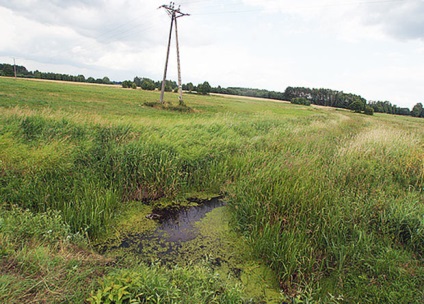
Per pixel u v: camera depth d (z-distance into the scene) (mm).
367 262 4059
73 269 3068
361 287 3662
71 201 5180
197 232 5234
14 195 5027
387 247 4301
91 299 2590
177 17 27344
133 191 6426
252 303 3529
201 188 7289
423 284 3611
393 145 9273
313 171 6734
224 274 4039
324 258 4152
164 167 6859
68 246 3844
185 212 6090
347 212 4992
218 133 10938
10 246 3201
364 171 7031
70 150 6547
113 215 5453
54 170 5938
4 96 22219
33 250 3227
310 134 13359
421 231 4422
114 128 8844
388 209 5109
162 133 9195
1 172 5484
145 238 4914
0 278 2598
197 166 7637
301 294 3537
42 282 2766
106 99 32219
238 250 4688
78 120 9195
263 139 10984
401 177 7141
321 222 4766
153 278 3014
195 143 8906
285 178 6238
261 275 4082
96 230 4730
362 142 9719
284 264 3932
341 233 4578
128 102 31000
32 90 31562
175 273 3508
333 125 20172
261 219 5164
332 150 9594
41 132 7586
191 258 4379
